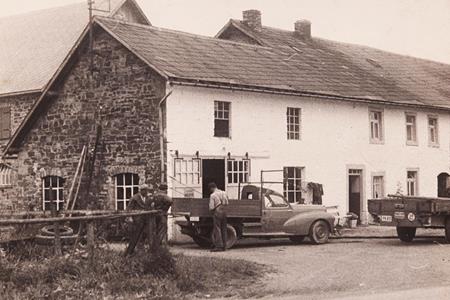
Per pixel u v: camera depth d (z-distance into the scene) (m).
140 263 14.13
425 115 34.25
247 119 25.66
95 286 12.99
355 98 29.61
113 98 24.58
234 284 14.41
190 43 27.23
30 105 31.17
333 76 31.52
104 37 25.02
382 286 14.12
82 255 13.82
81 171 24.81
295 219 21.94
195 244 22.64
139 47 24.05
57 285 12.70
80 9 36.53
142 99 23.77
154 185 23.20
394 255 19.09
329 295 13.10
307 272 16.00
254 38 33.22
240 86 24.81
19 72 32.69
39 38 35.31
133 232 14.55
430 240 23.53
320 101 28.75
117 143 24.36
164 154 23.03
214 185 20.53
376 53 39.62
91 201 24.83
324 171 28.64
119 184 24.39
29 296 12.08
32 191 26.75
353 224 29.42
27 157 26.95
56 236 13.45
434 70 40.84
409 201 21.75
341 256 18.92
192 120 23.80
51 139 26.33
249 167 25.53
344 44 38.75
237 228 21.11
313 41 36.72
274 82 26.67
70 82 25.91
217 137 24.58
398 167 32.41
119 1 35.59
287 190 27.11
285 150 27.00
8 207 27.34
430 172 34.25
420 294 12.84
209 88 24.39
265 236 21.48
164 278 14.03
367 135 30.92
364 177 30.66
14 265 12.93
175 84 22.91
